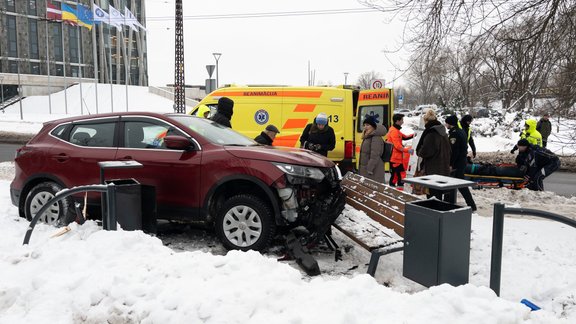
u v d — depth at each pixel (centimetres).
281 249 558
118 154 595
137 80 7638
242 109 1166
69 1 5862
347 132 1122
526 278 471
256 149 564
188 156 567
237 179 543
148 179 576
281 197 525
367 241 459
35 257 423
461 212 351
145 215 528
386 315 300
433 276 351
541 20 717
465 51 786
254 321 304
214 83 2020
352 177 655
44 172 623
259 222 532
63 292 365
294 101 1136
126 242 425
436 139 735
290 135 1134
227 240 543
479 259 530
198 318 314
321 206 533
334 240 611
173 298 331
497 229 352
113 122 621
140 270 378
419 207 361
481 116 2464
